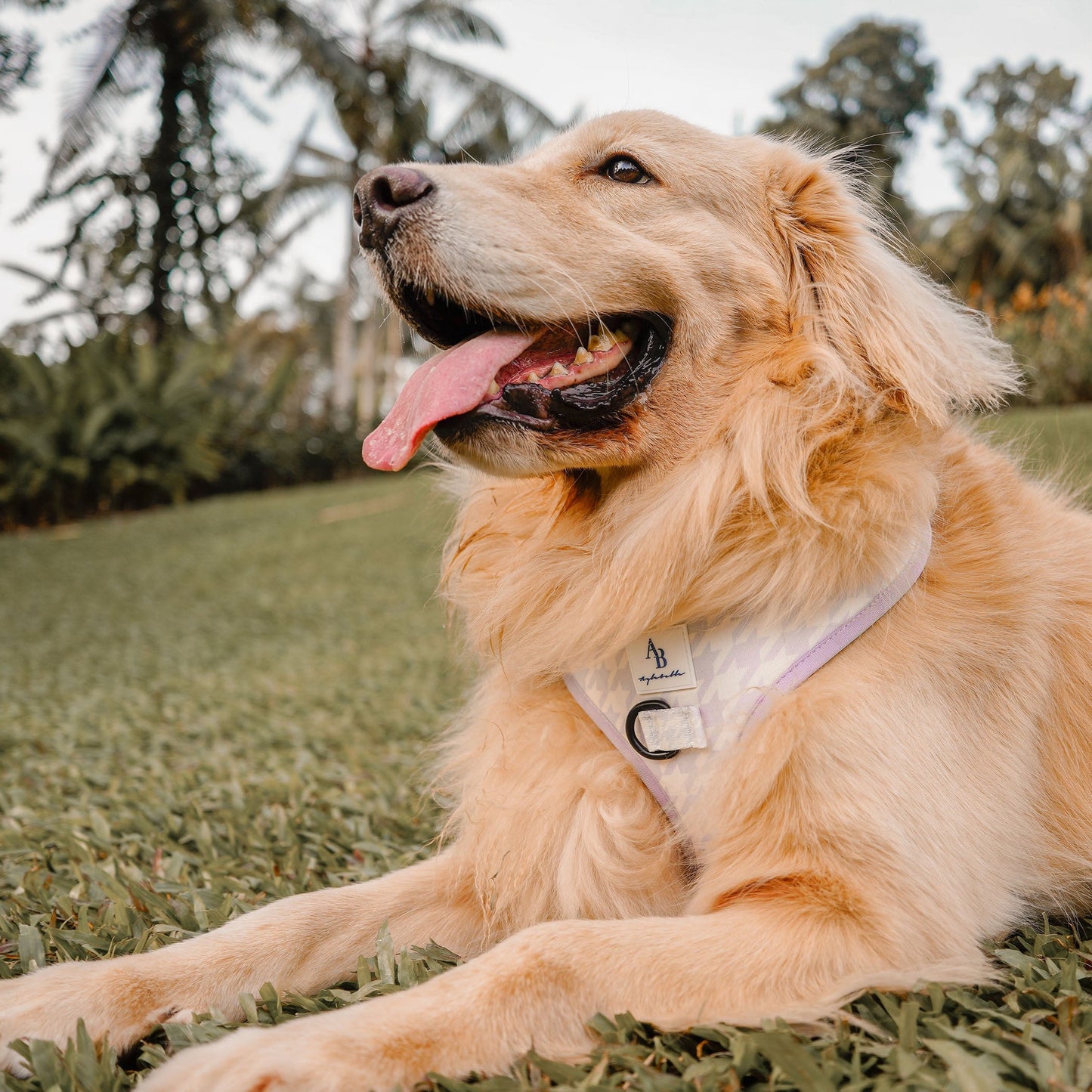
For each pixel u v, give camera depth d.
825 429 0.56
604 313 0.59
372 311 6.40
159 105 4.77
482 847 0.58
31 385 4.44
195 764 1.06
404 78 5.09
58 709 1.41
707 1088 0.39
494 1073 0.41
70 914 0.61
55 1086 0.41
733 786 0.50
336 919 0.56
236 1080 0.39
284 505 4.42
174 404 4.65
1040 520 0.61
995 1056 0.39
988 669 0.53
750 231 0.62
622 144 0.62
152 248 4.97
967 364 0.61
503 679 0.63
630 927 0.46
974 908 0.50
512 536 0.66
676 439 0.60
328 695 1.42
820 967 0.45
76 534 3.95
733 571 0.54
